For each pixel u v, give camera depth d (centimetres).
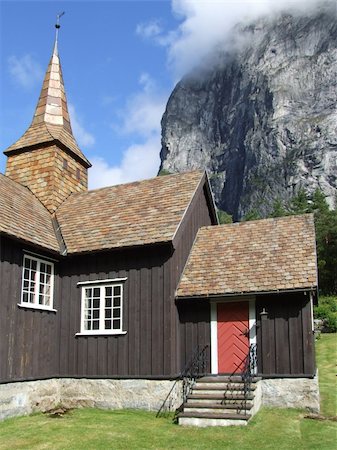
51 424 1196
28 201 1759
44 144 1950
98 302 1515
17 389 1315
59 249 1548
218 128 14675
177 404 1351
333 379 1831
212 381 1320
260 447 961
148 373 1385
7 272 1323
